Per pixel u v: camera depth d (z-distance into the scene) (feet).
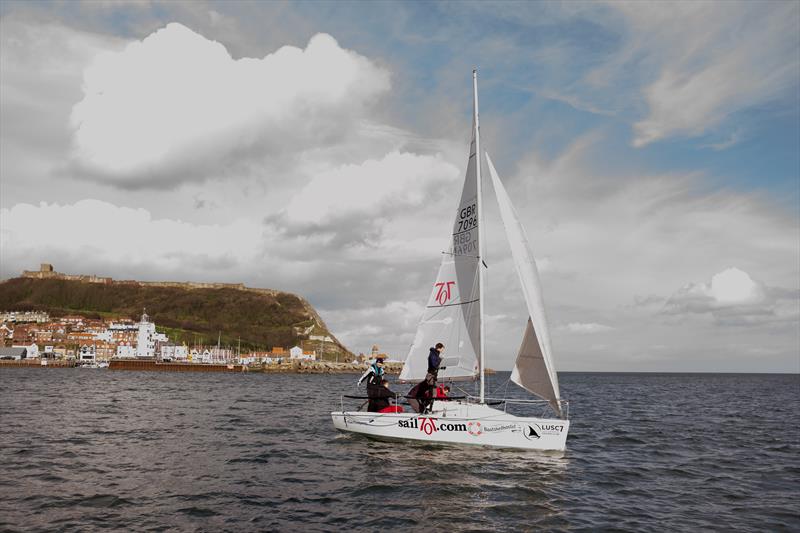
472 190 66.28
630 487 48.44
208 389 229.86
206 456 58.95
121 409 114.52
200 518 36.55
